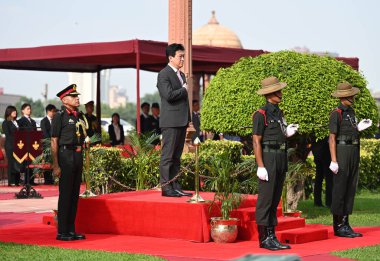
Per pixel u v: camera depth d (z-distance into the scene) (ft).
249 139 44.86
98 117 77.77
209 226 34.24
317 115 41.88
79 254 30.01
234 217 35.12
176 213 34.88
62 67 75.36
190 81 55.42
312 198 57.06
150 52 61.31
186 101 37.22
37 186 66.39
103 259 28.71
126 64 75.15
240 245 33.35
